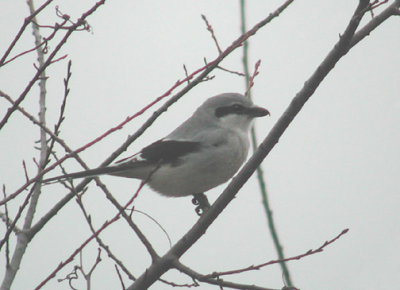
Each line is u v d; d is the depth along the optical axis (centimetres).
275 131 792
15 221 660
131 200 657
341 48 756
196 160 1031
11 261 732
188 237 786
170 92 729
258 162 802
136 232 757
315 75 771
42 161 804
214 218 806
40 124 784
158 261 750
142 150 1042
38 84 873
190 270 725
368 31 782
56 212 832
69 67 683
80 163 779
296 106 781
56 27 685
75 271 637
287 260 641
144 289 730
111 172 944
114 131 695
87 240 632
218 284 678
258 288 664
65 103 708
